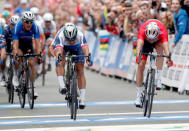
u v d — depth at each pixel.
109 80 35.25
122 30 34.53
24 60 22.05
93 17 43.25
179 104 22.75
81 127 16.75
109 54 38.62
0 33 25.34
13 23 24.84
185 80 26.72
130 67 33.78
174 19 27.80
